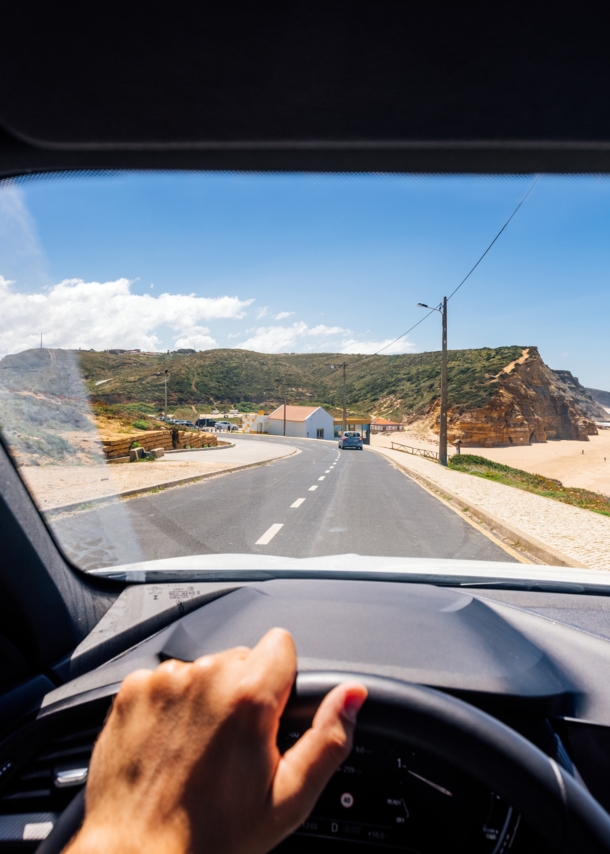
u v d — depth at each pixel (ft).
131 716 1.90
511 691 4.97
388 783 4.32
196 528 27.32
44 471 11.88
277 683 1.90
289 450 140.26
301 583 8.21
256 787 1.77
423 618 6.20
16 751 5.13
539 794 3.18
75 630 6.82
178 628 6.48
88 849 1.66
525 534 27.81
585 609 11.82
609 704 5.56
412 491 51.88
